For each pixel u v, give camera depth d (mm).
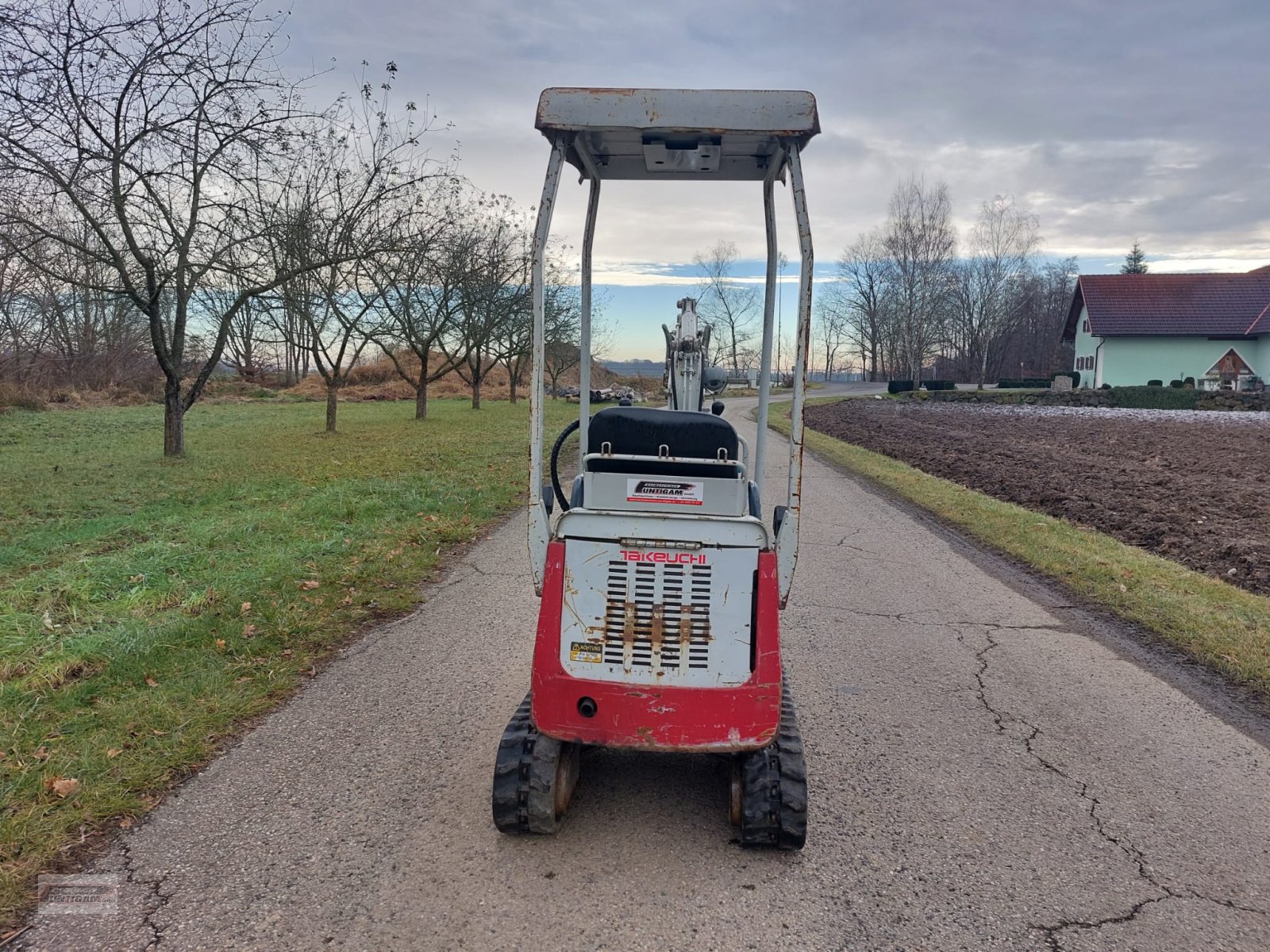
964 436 24312
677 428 3391
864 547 8789
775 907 2926
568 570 3195
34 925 2715
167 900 2859
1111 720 4590
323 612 5984
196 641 5176
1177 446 21000
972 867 3209
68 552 7262
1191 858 3316
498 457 15445
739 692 3100
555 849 3248
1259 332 52281
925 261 69938
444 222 19766
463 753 3996
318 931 2734
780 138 3354
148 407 27641
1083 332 60438
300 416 27094
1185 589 6980
